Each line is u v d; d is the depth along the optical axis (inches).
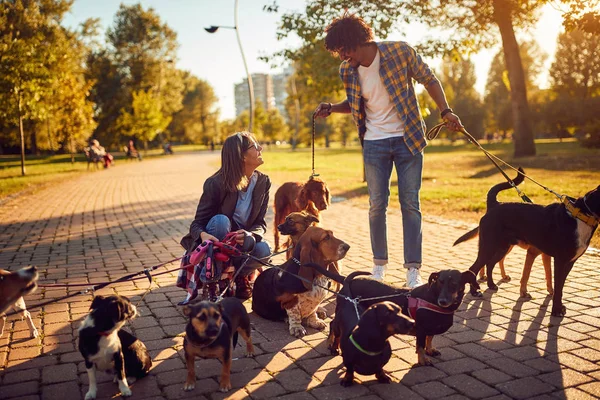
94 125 1635.1
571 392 142.3
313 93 801.6
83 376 157.9
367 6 673.6
